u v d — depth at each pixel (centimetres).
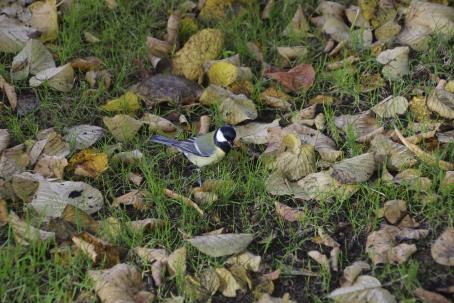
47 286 759
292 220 850
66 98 1042
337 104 1037
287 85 1056
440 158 902
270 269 791
